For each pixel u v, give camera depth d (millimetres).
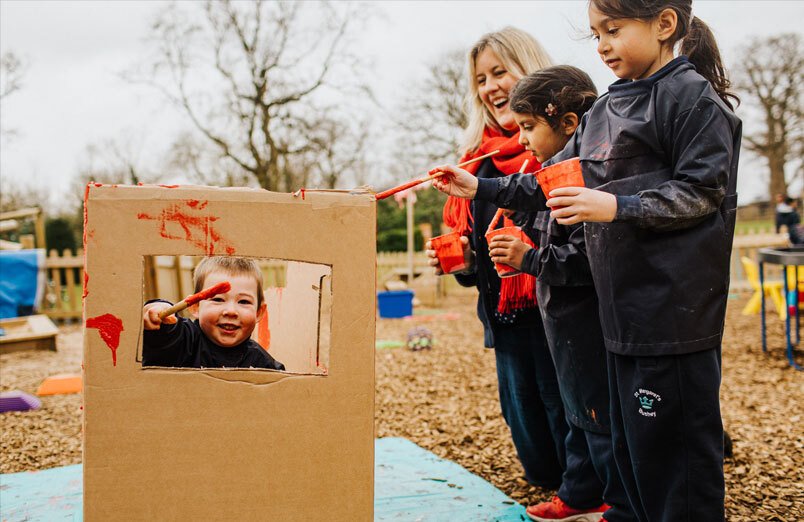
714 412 1484
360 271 1281
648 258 1496
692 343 1470
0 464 3199
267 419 1245
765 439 3324
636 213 1410
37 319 7512
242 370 1238
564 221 1453
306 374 1269
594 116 1694
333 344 1272
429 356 6418
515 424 2305
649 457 1517
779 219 13766
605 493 1838
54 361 6645
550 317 1897
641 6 1539
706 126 1458
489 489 2295
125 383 1195
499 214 2072
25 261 8492
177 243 1206
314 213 1259
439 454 3188
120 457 1199
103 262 1186
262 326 2256
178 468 1217
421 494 2244
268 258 1243
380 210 20641
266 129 19750
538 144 1978
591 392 1848
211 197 1218
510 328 2211
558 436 2191
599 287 1606
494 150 2299
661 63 1614
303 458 1264
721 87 1778
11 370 6141
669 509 1494
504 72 2307
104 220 1185
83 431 1194
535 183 1808
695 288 1474
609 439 1823
